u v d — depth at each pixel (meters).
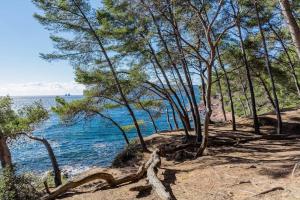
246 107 51.56
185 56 19.05
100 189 12.72
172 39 20.66
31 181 13.88
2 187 12.74
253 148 17.98
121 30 21.27
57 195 12.10
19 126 19.12
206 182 11.20
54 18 21.06
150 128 67.00
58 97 23.45
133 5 17.38
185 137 23.86
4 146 17.11
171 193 10.55
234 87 41.12
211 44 15.60
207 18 19.38
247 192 9.40
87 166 35.53
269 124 27.16
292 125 25.61
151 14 17.53
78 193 12.62
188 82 21.66
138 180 13.51
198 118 21.27
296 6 19.69
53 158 20.73
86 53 21.88
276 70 26.72
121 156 22.39
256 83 37.62
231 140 20.59
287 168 11.34
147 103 29.77
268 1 20.11
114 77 21.89
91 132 67.38
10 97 18.19
